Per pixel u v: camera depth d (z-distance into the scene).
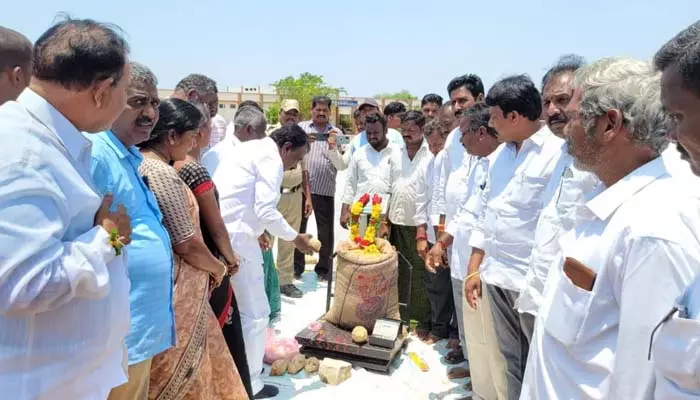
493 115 2.98
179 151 2.78
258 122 4.35
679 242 1.42
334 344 4.26
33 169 1.52
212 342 2.90
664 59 1.22
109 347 1.86
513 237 2.91
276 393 3.84
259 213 3.63
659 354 1.30
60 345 1.68
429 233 5.00
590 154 1.76
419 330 5.00
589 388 1.65
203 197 2.89
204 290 2.70
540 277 2.50
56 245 1.57
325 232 6.59
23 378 1.61
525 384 1.98
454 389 3.99
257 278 3.71
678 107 1.18
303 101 39.34
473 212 3.87
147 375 2.35
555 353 1.77
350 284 4.42
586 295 1.65
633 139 1.64
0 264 1.46
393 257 4.54
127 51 1.79
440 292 4.78
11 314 1.54
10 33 2.31
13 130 1.54
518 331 3.01
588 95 1.70
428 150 5.19
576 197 2.28
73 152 1.70
